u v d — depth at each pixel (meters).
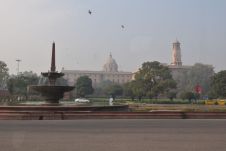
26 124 25.58
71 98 116.50
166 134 19.80
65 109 33.31
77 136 18.84
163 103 103.31
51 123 26.48
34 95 103.44
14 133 20.03
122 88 178.38
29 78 142.38
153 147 15.39
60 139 17.73
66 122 27.39
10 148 15.04
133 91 127.88
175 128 22.84
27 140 17.31
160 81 123.69
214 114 31.75
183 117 31.45
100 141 17.12
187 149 14.89
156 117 31.25
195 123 26.58
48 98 40.75
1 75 149.75
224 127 23.53
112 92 177.38
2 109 33.22
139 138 18.17
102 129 22.20
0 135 19.12
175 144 16.23
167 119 30.77
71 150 14.62
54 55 43.84
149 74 124.94
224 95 143.88
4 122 27.48
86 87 180.12
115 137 18.53
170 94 129.50
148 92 124.81
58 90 39.97
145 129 22.23
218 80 142.25
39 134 19.61
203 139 17.86
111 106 36.50
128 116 31.14
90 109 34.44
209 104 96.25
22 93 132.75
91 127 23.44
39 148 15.08
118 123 26.45
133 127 23.45
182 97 124.50
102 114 31.08
